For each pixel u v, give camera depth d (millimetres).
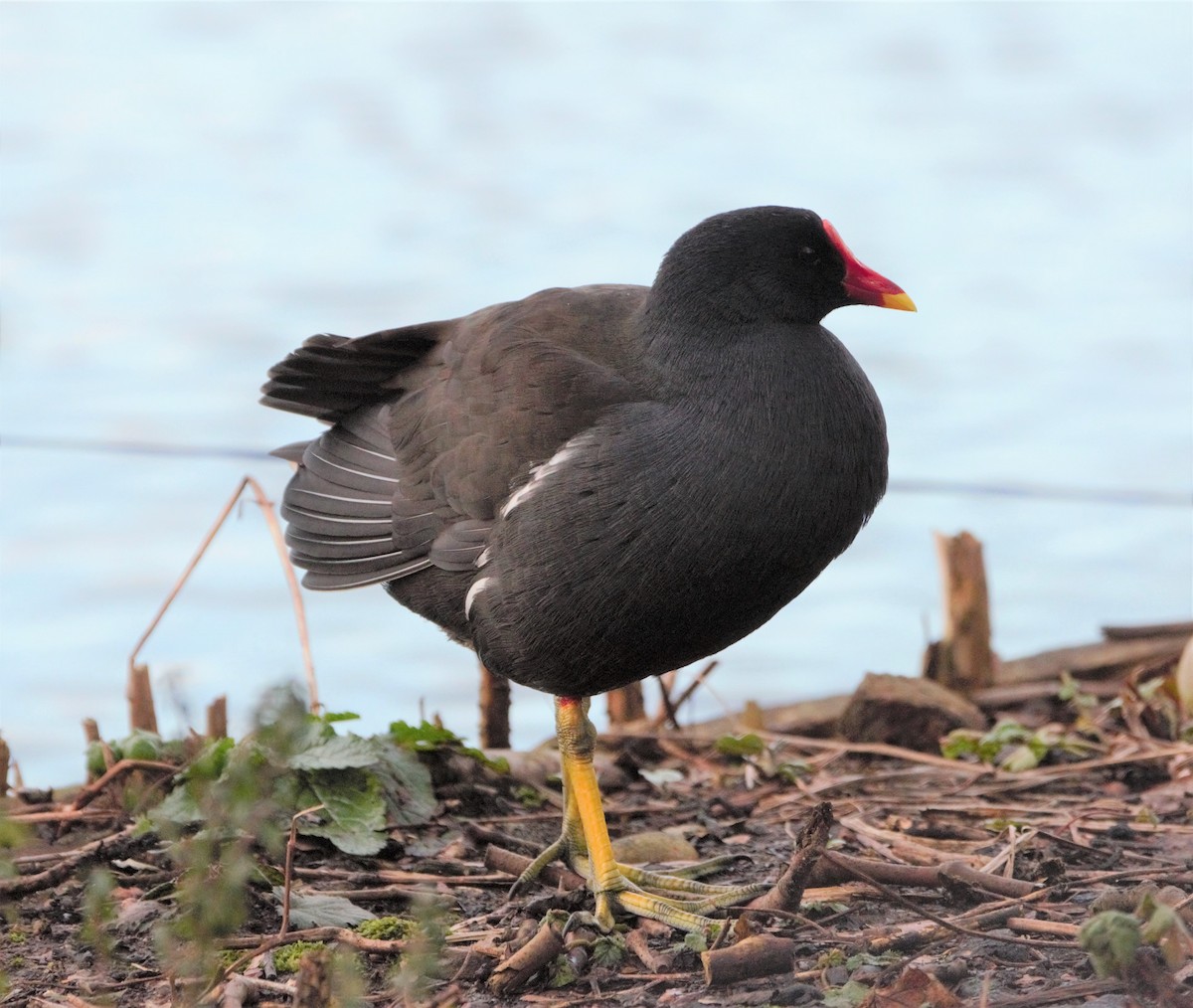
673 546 9383
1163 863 10000
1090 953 7602
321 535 11336
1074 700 14055
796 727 14414
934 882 9438
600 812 10078
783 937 8820
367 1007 8289
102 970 9023
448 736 11930
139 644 13133
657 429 9539
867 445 9742
